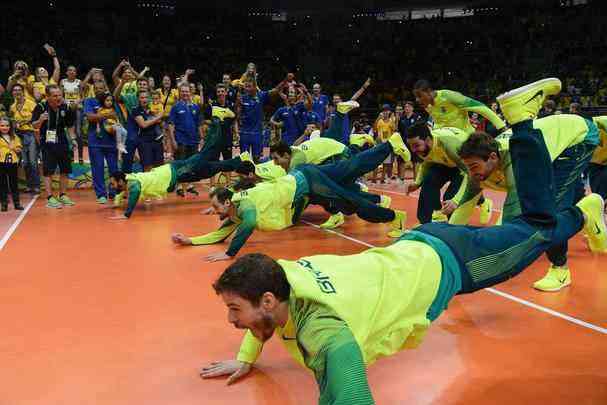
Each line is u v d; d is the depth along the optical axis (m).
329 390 2.08
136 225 8.07
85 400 3.08
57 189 9.80
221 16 33.88
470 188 5.22
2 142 9.16
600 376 3.36
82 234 7.43
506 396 3.12
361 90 12.19
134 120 10.29
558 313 4.45
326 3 34.25
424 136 5.66
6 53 25.56
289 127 12.06
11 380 3.31
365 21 34.44
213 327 4.15
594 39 28.23
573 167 4.87
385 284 2.58
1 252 6.43
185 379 3.34
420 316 2.71
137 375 3.39
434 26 33.16
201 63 30.50
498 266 3.01
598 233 3.85
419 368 3.47
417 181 6.58
